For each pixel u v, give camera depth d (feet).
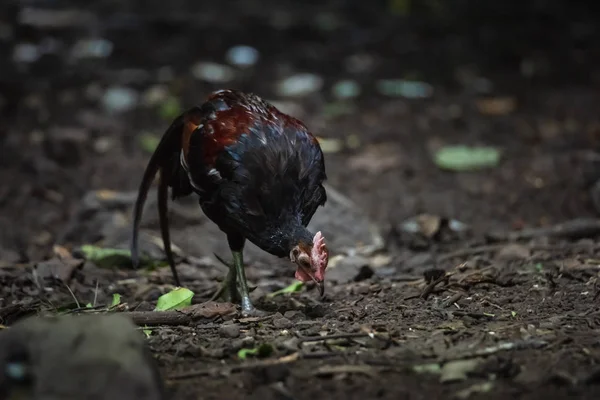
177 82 62.08
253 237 25.30
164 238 30.22
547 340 23.24
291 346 23.18
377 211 43.09
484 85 65.26
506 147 52.60
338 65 69.41
